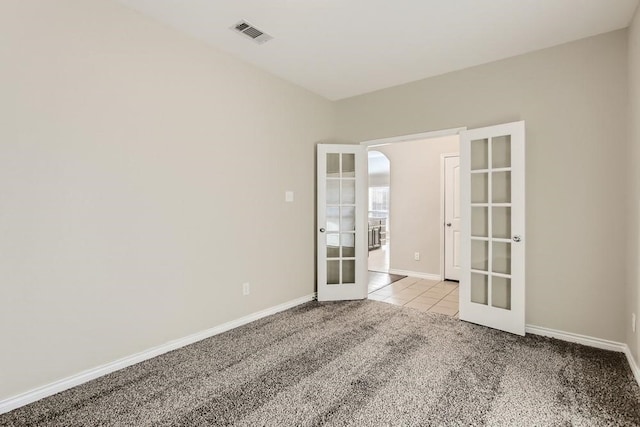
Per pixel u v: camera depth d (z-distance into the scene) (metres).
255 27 2.58
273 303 3.52
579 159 2.71
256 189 3.31
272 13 2.39
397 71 3.39
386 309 3.67
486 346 2.67
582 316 2.72
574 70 2.74
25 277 1.88
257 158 3.31
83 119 2.11
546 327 2.89
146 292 2.45
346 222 4.14
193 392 2.03
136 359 2.39
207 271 2.87
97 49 2.17
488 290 3.13
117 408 1.87
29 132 1.88
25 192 1.88
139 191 2.40
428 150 5.25
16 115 1.84
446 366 2.34
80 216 2.10
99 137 2.18
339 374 2.24
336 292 4.02
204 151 2.83
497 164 3.10
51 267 1.98
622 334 2.55
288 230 3.70
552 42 2.78
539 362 2.39
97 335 2.19
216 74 2.92
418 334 2.94
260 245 3.36
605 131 2.61
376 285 4.82
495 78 3.13
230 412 1.83
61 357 2.03
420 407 1.86
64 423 1.74
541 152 2.88
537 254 2.91
